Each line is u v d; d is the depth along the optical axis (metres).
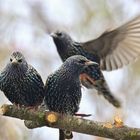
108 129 10.64
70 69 11.59
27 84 11.52
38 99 11.64
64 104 11.58
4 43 16.83
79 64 11.64
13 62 11.38
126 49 15.20
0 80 11.59
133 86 17.56
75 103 11.64
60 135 11.22
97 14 18.55
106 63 15.34
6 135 15.72
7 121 15.80
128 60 15.24
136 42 15.11
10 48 16.75
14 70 11.45
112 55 15.30
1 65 16.30
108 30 15.10
